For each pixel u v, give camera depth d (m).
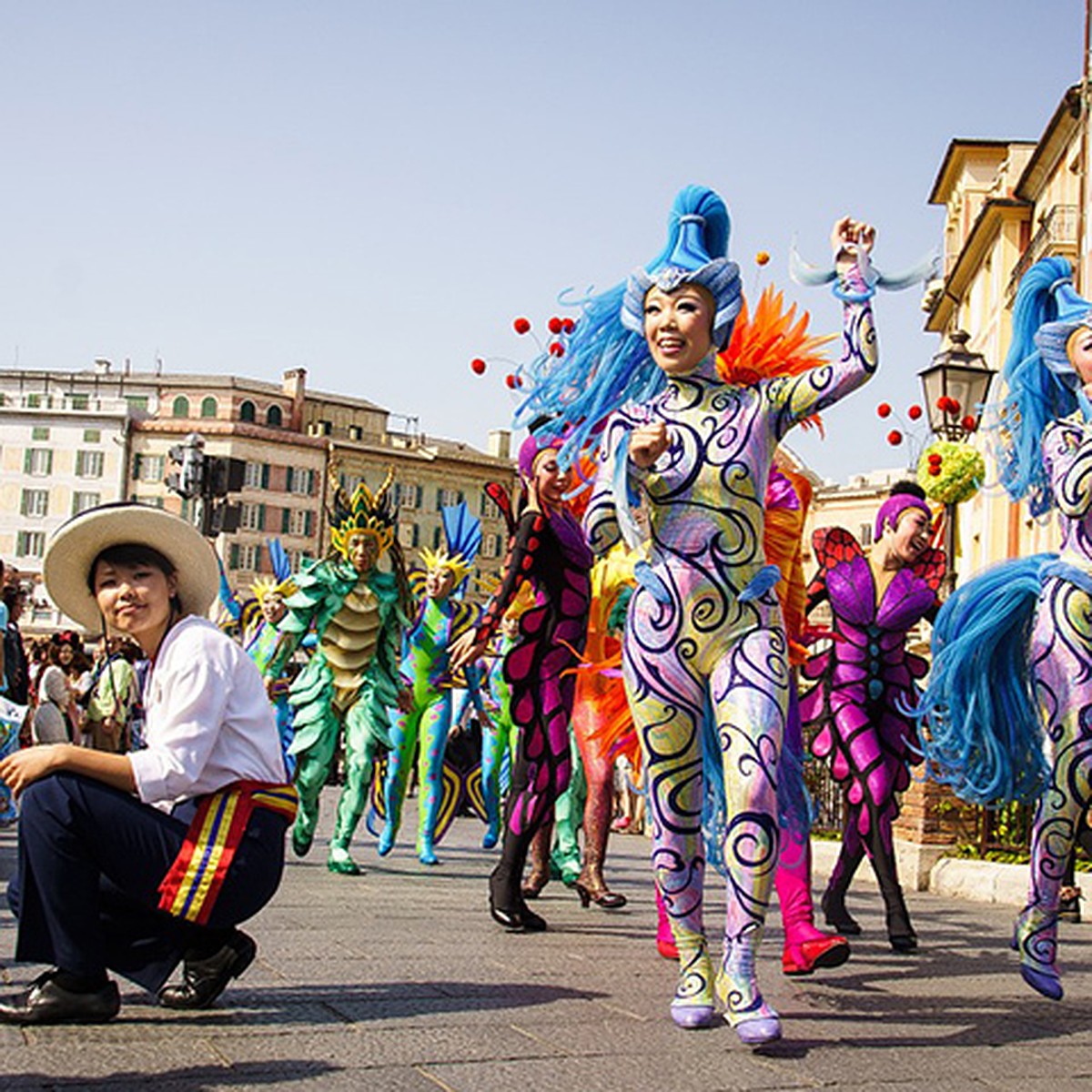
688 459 4.55
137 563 4.06
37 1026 3.86
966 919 7.70
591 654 7.26
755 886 4.24
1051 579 5.35
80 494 76.44
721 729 4.39
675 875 4.45
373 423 81.56
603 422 5.42
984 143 45.97
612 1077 3.67
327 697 8.70
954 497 7.66
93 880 3.89
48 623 64.62
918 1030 4.56
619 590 7.13
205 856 3.91
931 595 6.74
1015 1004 5.10
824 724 6.81
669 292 4.69
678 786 4.49
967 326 44.78
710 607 4.47
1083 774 5.13
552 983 4.96
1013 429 6.07
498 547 79.94
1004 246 39.44
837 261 4.61
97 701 12.81
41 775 3.82
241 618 11.05
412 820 14.38
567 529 6.61
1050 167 36.31
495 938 6.04
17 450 76.94
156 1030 3.88
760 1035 4.07
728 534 4.50
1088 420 5.64
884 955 6.25
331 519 8.77
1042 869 5.12
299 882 7.98
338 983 4.71
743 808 4.28
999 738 5.91
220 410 76.81
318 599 8.64
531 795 6.34
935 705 6.00
